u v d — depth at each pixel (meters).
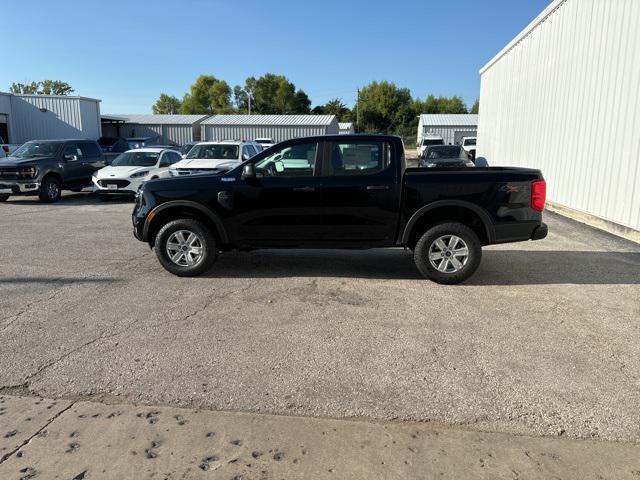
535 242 8.85
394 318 5.13
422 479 2.75
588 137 10.55
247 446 3.03
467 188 6.14
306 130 45.81
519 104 15.36
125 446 3.03
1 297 5.75
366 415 3.37
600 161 10.02
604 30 9.89
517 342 4.55
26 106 33.44
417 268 6.57
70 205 14.64
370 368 4.03
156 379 3.84
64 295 5.83
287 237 6.49
